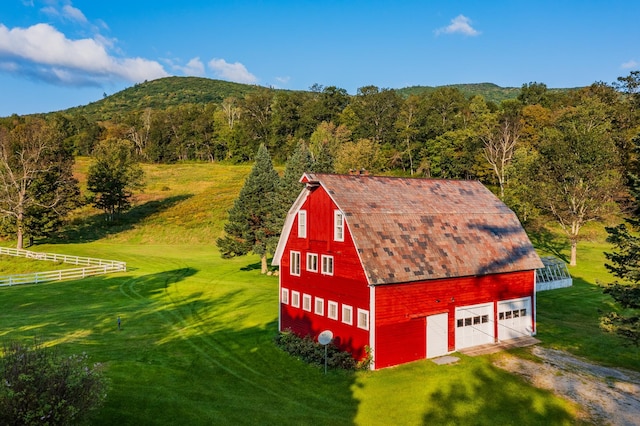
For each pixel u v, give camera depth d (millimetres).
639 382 23031
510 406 20422
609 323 24500
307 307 29703
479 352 27172
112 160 86312
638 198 23984
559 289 44188
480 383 22641
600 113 73750
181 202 94000
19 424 13195
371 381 23016
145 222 82438
